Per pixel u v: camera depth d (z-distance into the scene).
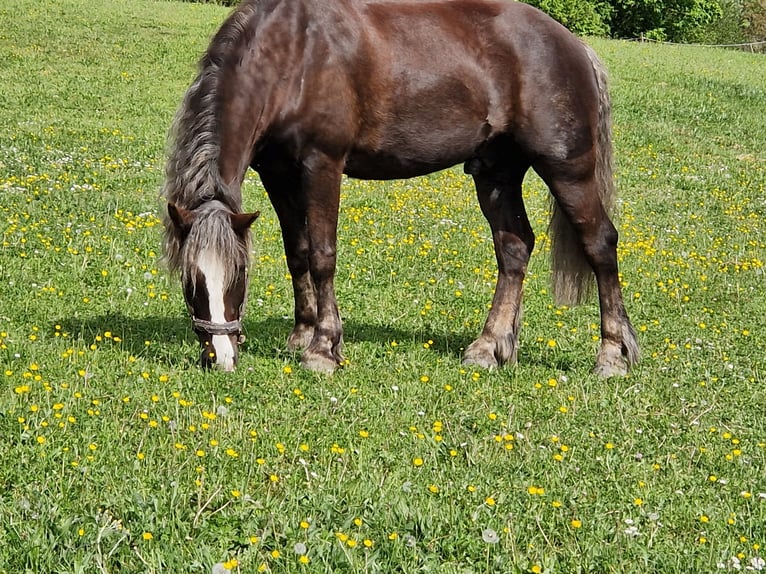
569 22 46.44
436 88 7.86
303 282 8.30
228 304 6.79
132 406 6.50
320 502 5.27
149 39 29.23
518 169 8.62
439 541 4.95
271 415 6.62
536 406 7.34
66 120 19.28
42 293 9.16
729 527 5.47
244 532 4.89
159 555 4.54
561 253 8.70
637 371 8.52
